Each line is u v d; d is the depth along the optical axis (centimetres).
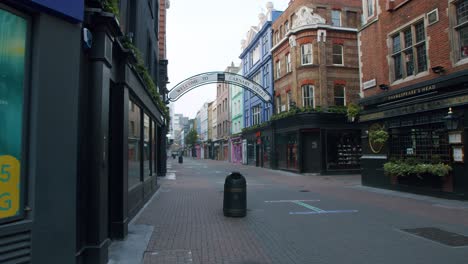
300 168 2300
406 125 1242
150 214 865
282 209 944
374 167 1452
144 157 1028
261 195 1241
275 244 597
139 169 946
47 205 379
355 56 2419
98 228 470
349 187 1504
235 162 4416
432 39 1154
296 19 2428
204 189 1420
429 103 1117
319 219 808
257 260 511
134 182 852
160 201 1084
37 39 378
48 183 380
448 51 1087
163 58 2236
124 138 641
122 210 621
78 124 444
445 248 571
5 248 336
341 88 2377
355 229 707
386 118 1347
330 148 2273
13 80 358
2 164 344
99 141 479
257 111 3428
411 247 577
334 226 735
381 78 1410
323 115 2238
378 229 707
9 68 355
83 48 461
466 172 1017
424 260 509
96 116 480
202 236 650
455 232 679
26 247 357
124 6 786
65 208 399
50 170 383
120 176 627
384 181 1387
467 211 895
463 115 1020
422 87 1157
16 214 354
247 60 3809
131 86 718
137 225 735
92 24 482
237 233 674
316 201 1091
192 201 1084
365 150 1521
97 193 473
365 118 1483
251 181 1833
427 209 932
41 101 376
